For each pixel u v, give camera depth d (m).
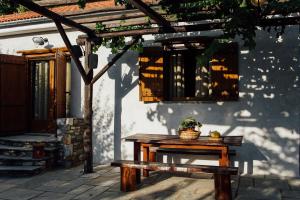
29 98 9.09
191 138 6.05
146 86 7.54
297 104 6.60
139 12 5.88
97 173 6.93
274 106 6.75
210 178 6.42
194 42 6.98
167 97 7.58
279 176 6.65
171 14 5.92
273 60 6.76
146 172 6.54
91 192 5.55
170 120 7.52
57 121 7.64
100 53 8.20
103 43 7.04
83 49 8.34
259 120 6.84
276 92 6.74
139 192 5.52
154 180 6.29
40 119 9.00
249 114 6.91
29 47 9.02
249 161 6.90
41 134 8.70
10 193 5.56
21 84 8.83
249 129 6.91
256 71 6.86
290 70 6.66
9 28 9.11
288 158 6.65
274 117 6.75
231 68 6.87
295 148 6.61
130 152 7.89
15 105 8.66
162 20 5.79
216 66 6.98
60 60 8.25
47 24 8.63
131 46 7.07
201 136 6.64
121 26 6.64
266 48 6.80
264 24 5.54
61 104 8.30
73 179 6.43
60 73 8.25
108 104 8.12
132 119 7.88
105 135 8.15
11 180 6.43
